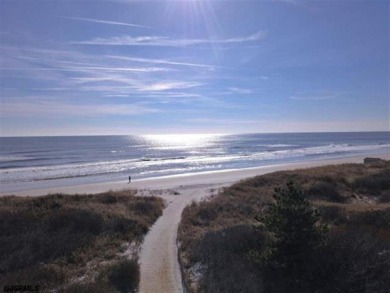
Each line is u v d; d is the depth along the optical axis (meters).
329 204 18.89
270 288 9.23
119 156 91.75
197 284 10.24
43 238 14.57
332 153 90.44
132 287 10.25
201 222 17.95
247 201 22.69
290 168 55.94
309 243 9.35
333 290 8.73
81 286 9.94
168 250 13.80
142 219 18.52
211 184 39.00
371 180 27.97
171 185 39.59
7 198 24.80
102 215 18.28
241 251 11.94
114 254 13.46
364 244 9.98
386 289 8.46
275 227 9.86
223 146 140.38
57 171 57.53
